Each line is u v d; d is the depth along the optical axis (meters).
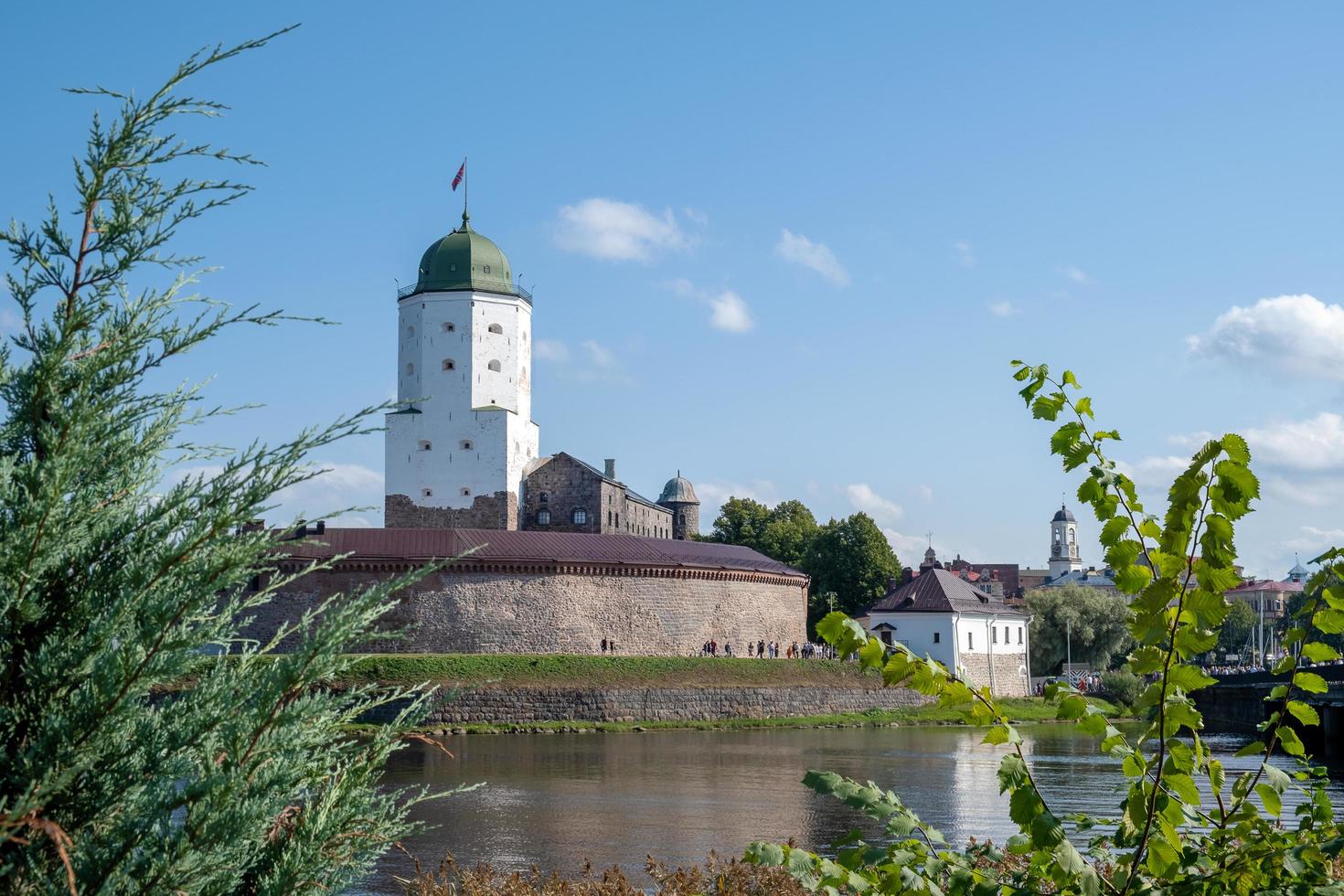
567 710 79.44
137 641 6.23
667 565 96.88
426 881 17.14
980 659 111.50
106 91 6.66
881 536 139.62
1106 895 7.80
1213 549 7.33
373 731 7.59
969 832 33.22
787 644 108.81
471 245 115.38
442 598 87.44
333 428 6.79
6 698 6.22
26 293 6.70
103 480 6.64
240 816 6.11
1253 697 71.44
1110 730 7.92
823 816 36.62
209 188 6.93
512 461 114.25
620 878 16.70
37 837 6.00
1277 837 8.12
